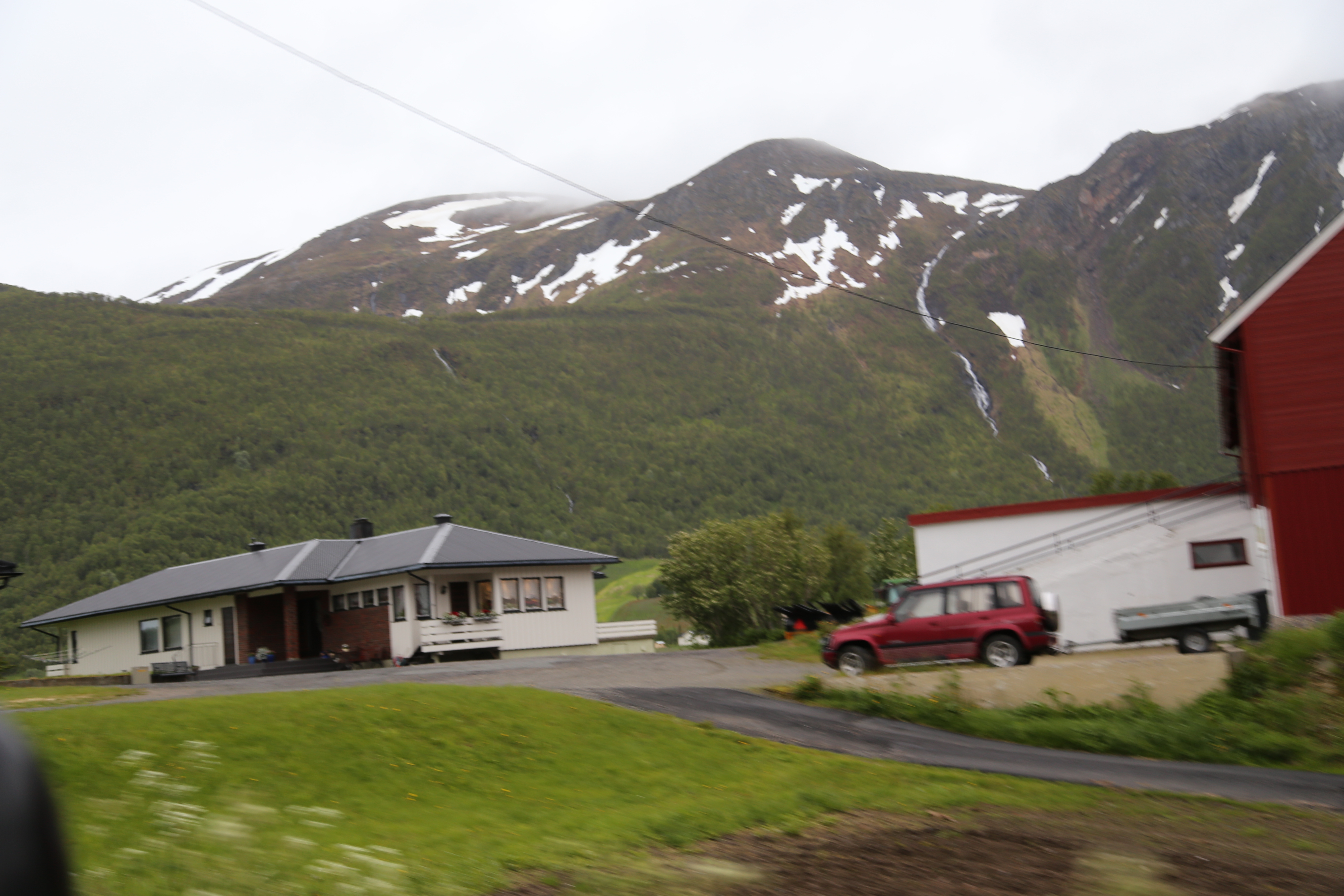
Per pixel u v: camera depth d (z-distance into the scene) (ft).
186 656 144.77
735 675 71.92
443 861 26.05
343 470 487.61
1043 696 56.85
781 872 25.39
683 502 610.65
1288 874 25.07
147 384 499.51
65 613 162.30
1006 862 26.37
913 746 48.73
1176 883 24.08
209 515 396.57
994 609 64.18
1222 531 80.89
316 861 23.54
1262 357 66.49
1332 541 64.18
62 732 35.96
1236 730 49.67
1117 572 82.12
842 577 231.91
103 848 24.31
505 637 129.70
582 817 33.45
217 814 29.32
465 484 533.14
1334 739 48.73
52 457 407.44
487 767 39.70
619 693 58.90
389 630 129.39
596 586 445.78
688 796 38.06
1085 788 39.83
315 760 37.22
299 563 136.67
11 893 3.76
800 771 42.47
